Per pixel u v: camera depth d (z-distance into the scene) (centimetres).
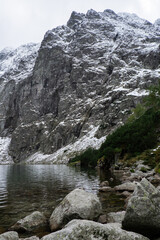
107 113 18525
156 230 838
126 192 1828
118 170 4947
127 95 18312
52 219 1082
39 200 1748
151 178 2438
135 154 5612
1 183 3184
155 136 5875
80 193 1173
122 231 705
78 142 18838
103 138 16275
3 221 1191
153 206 866
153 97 8125
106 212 1246
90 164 8594
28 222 1070
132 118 10450
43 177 4178
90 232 668
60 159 17825
